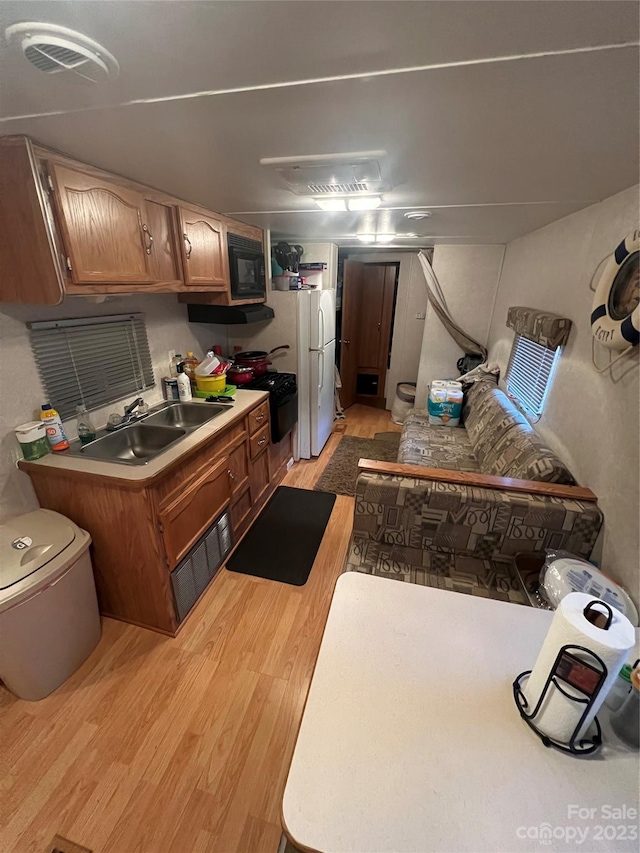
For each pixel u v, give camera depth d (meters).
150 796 1.22
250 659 1.67
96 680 1.57
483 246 3.50
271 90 0.81
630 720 0.72
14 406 1.55
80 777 1.27
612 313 1.39
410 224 2.56
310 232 3.07
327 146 1.16
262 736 1.39
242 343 3.32
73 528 1.56
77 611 1.56
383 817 0.61
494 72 0.73
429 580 1.60
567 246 2.03
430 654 0.88
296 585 2.10
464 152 1.18
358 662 0.86
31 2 0.54
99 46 0.65
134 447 2.06
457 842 0.59
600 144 1.09
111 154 1.26
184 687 1.55
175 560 1.73
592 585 1.26
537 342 2.14
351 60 0.70
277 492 3.05
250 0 0.54
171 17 0.58
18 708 1.46
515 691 0.80
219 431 1.98
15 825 1.16
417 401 4.16
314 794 0.64
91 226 1.41
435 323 3.90
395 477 1.72
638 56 0.67
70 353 1.76
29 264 1.31
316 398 3.42
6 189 1.22
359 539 1.79
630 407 1.32
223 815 1.18
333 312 3.73
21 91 0.82
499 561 1.67
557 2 0.54
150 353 2.30
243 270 2.64
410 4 0.55
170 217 1.88
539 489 1.59
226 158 1.28
